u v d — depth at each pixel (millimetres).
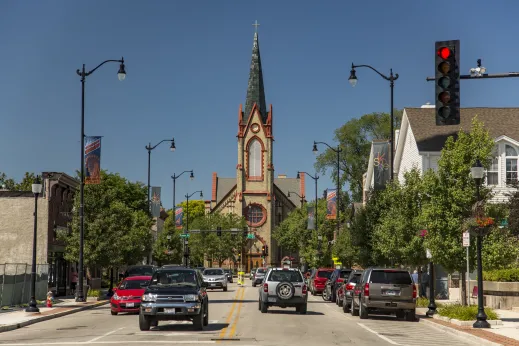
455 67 17797
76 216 46344
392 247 36594
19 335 22312
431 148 46219
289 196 155750
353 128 98000
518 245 32312
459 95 17750
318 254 83062
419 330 24297
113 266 47500
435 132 47750
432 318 28484
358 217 45750
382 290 28281
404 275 28516
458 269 29219
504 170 45062
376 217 44406
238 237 123750
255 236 134250
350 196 99062
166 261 90562
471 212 28188
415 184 36188
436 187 29312
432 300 30094
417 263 36281
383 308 28297
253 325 24797
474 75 18938
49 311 33125
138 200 84250
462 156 29078
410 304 28328
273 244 134875
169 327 23859
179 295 22188
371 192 45906
